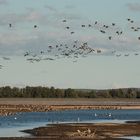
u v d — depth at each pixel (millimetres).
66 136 99000
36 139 94188
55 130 109938
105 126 121312
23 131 108625
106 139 95625
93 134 100625
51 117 164750
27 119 152375
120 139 96000
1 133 104875
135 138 97625
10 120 146125
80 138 96188
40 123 133875
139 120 150500
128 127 118750
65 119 154750
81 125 124375
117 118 163250
